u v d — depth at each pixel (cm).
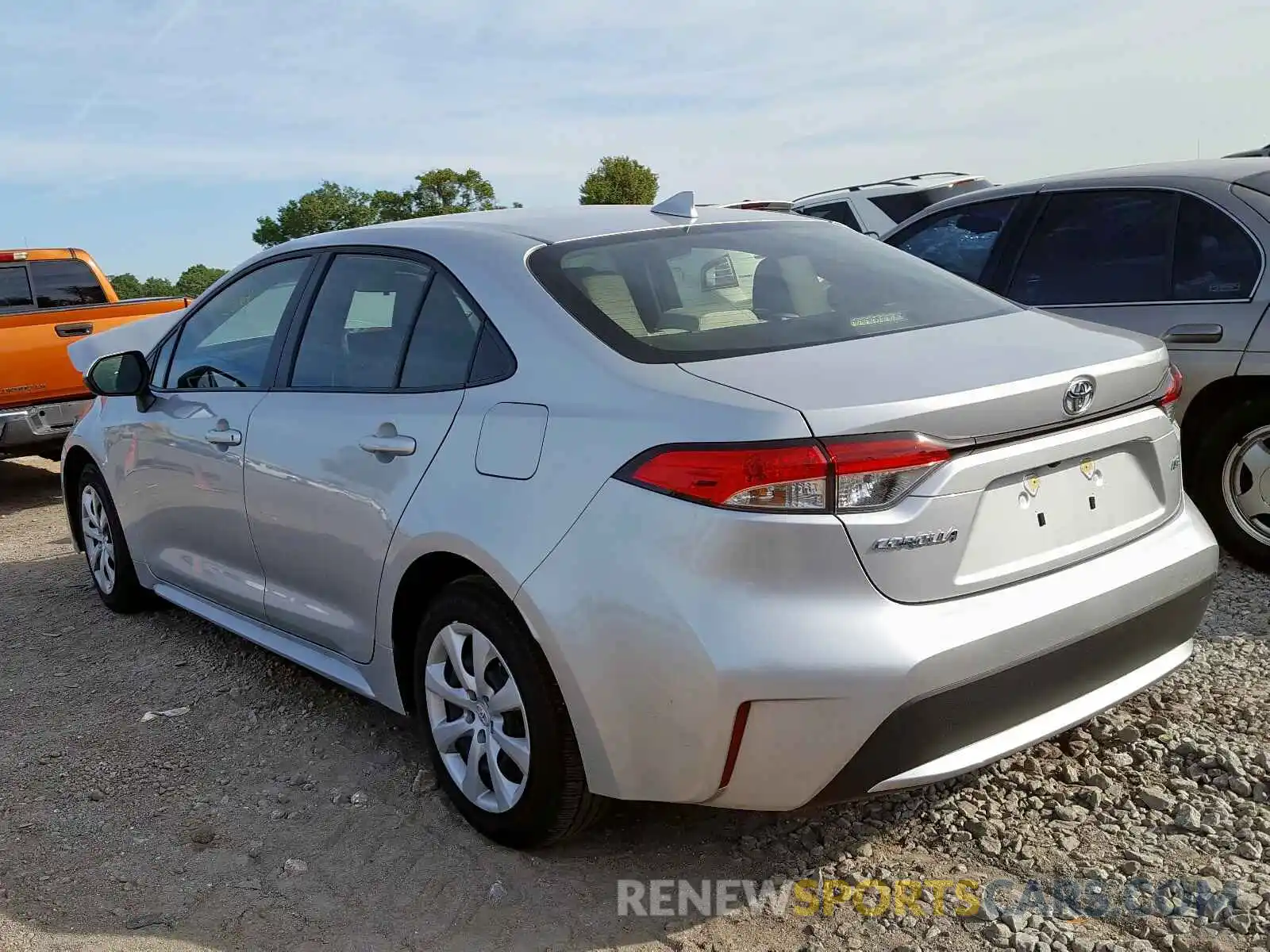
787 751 243
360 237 378
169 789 353
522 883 289
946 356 269
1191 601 294
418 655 320
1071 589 263
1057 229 524
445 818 324
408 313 340
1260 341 444
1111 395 273
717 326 291
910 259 364
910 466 239
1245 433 455
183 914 285
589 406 271
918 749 243
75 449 521
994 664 247
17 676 458
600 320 291
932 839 294
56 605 548
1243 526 463
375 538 325
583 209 375
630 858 296
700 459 244
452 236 343
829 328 293
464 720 309
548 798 283
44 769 372
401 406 326
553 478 271
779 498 237
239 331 420
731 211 384
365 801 337
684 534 245
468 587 295
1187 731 336
